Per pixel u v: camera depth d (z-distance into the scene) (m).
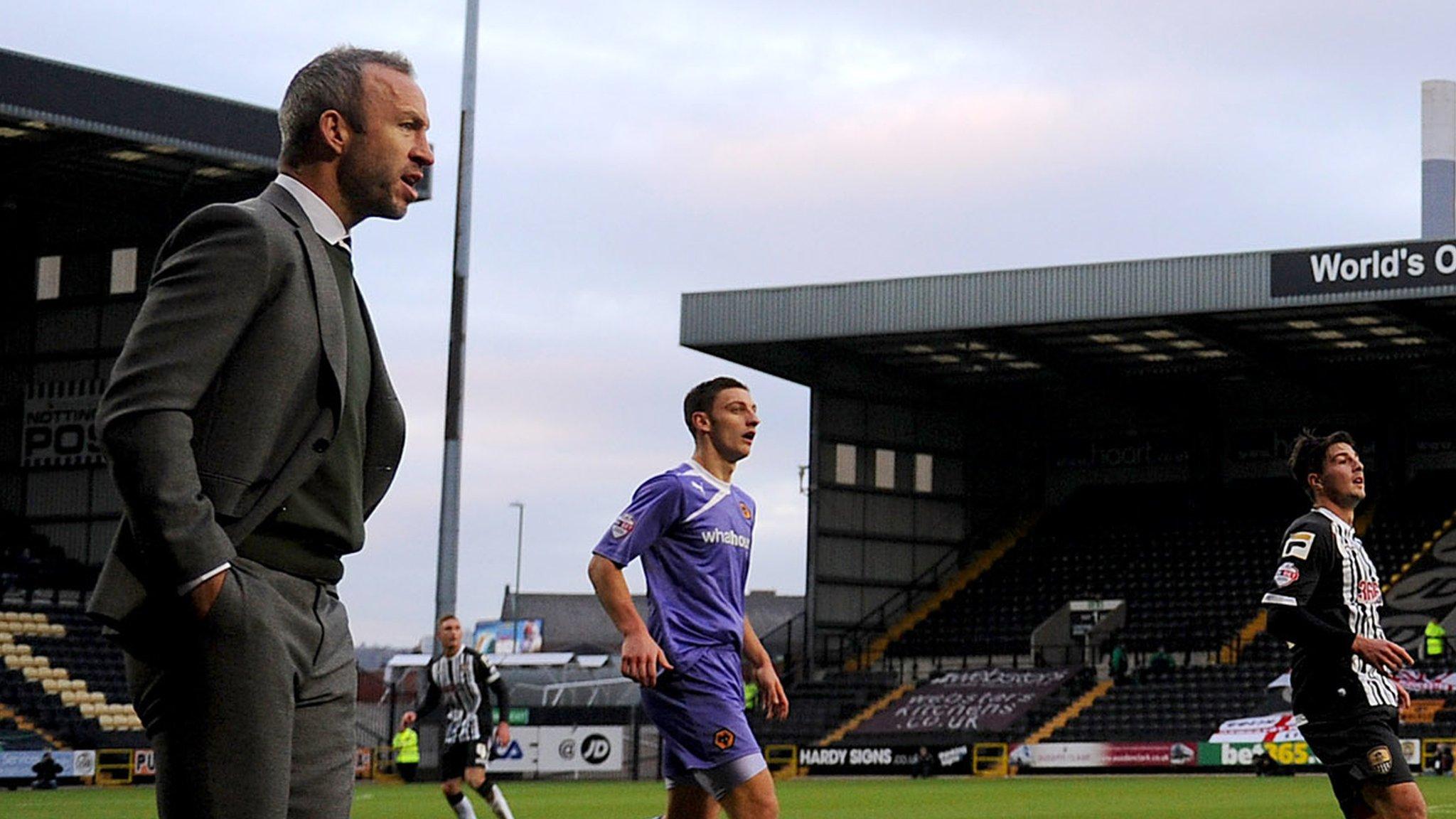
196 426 3.98
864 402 49.53
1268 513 49.75
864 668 47.94
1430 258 37.81
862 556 48.94
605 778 40.19
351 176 4.30
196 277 3.93
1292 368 45.66
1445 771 36.03
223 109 37.69
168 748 3.94
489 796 16.66
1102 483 52.38
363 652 74.44
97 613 3.90
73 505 42.56
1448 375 48.72
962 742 41.94
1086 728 41.72
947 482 51.25
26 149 38.28
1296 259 39.06
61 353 43.19
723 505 7.94
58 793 30.17
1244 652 44.41
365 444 4.43
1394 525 47.19
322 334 4.14
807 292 44.00
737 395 8.11
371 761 39.62
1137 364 47.78
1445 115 50.25
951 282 42.56
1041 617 47.94
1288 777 37.12
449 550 30.38
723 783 7.75
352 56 4.34
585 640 83.56
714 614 7.84
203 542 3.80
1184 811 23.00
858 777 41.28
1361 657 8.49
